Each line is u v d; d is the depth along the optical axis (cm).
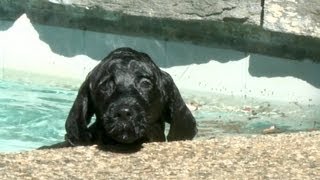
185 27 1252
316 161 637
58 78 1304
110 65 695
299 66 1210
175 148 663
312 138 706
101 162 623
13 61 1336
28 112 1138
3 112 1132
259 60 1226
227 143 682
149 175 595
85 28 1306
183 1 1230
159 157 640
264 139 701
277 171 610
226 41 1244
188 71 1258
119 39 1293
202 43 1258
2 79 1297
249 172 607
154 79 704
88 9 1273
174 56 1266
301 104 1193
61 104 1179
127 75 683
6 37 1347
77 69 1304
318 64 1205
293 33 1184
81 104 727
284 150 665
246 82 1230
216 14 1213
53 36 1323
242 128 1073
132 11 1252
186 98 1211
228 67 1241
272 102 1201
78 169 605
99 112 704
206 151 659
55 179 580
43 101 1191
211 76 1245
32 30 1336
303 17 1184
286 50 1216
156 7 1241
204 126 1077
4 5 1353
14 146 1000
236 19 1207
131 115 641
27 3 1327
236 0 1209
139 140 680
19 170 597
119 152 650
